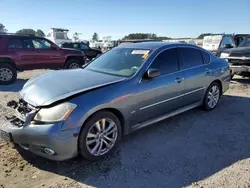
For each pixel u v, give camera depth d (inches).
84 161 132.0
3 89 314.3
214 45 609.6
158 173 122.3
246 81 351.3
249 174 121.4
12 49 362.0
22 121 124.0
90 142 126.6
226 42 578.2
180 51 182.9
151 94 153.5
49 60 403.2
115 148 141.3
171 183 114.6
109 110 133.7
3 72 352.2
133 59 164.1
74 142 118.6
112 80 141.4
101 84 135.0
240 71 319.3
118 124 138.0
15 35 368.8
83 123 120.7
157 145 151.9
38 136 114.5
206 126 183.0
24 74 462.6
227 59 333.7
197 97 197.8
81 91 125.7
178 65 177.8
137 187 111.7
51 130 112.9
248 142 157.8
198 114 207.8
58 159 118.0
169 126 181.8
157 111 162.1
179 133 170.1
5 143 147.3
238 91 293.6
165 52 170.7
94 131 128.8
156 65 161.0
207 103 211.8
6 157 133.1
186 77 180.2
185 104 186.4
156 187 111.8
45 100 120.6
